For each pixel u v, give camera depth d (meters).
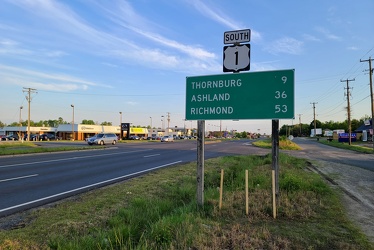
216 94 7.29
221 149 35.03
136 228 5.27
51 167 14.98
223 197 7.69
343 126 127.25
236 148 38.16
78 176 12.25
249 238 4.77
